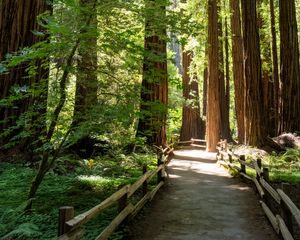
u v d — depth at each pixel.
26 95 7.65
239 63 29.41
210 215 8.80
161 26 7.45
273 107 30.66
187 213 8.98
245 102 21.23
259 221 8.28
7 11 13.64
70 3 6.73
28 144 13.43
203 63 29.11
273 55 28.66
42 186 10.66
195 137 34.62
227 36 32.44
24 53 6.86
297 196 10.92
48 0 7.78
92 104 7.54
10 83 13.45
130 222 7.93
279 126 22.52
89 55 7.50
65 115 7.84
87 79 7.53
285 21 22.39
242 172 13.70
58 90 7.49
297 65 22.36
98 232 6.94
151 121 8.65
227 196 10.96
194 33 7.84
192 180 13.88
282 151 19.47
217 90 25.00
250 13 20.59
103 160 14.48
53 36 7.12
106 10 7.02
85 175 12.57
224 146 18.20
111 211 8.48
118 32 7.23
